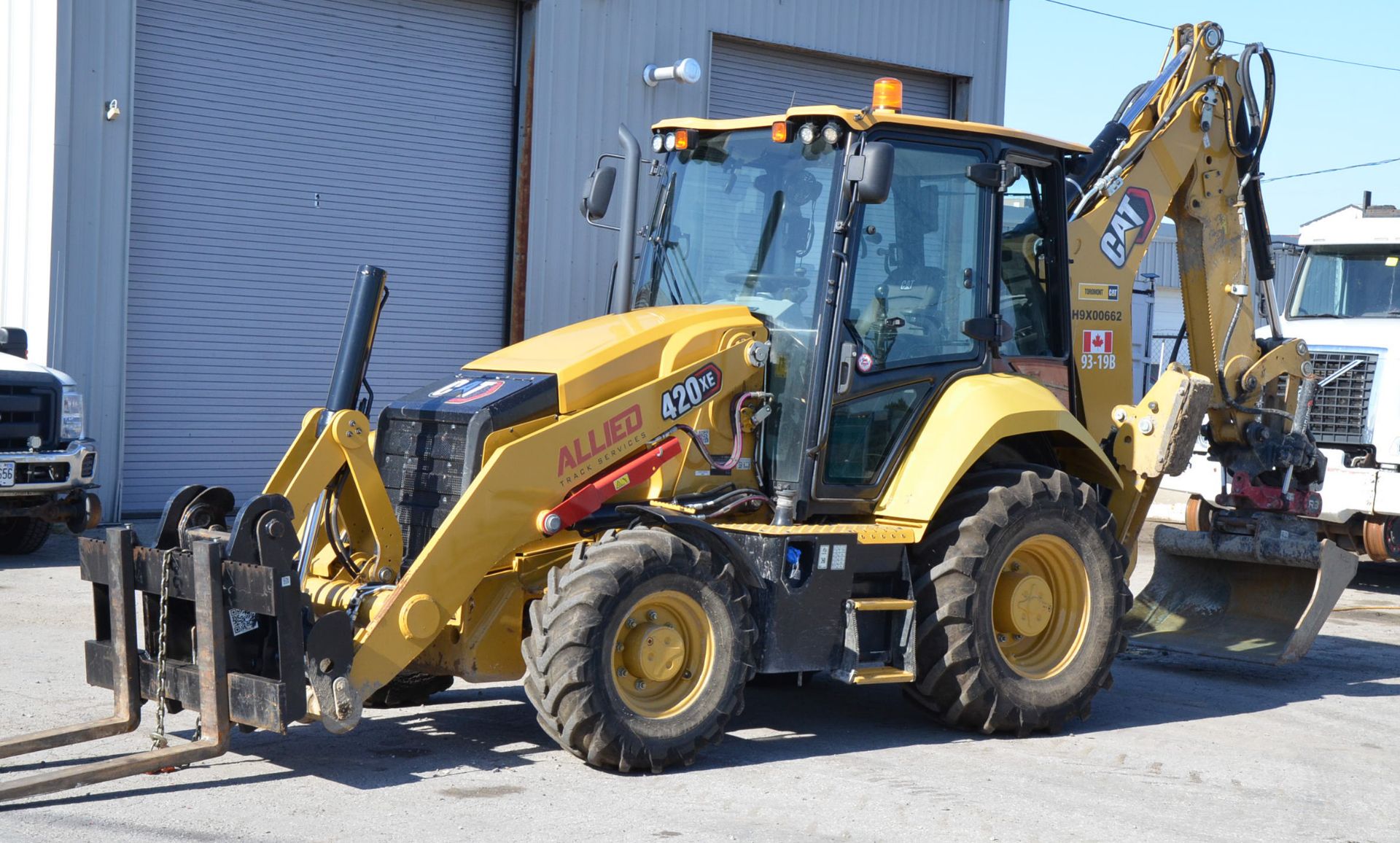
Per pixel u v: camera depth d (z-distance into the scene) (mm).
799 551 5871
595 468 5703
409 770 5445
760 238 6363
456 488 5625
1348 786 5727
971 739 6305
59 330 11922
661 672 5484
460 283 14805
